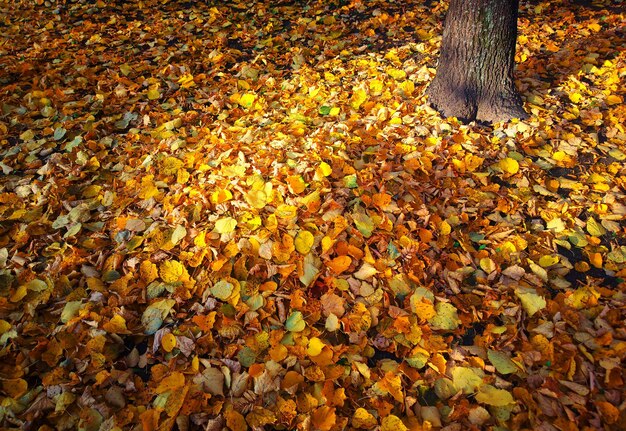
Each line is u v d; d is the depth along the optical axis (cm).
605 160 343
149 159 342
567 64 444
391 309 246
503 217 306
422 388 221
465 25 360
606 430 199
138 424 204
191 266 266
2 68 460
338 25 559
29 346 232
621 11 546
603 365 219
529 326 243
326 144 339
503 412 208
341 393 212
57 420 206
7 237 290
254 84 451
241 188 299
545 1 589
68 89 430
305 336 236
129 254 275
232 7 614
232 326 237
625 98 395
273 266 259
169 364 224
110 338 234
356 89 421
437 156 334
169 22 567
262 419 203
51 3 607
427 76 440
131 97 431
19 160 352
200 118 400
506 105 379
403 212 294
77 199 320
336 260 262
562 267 275
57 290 255
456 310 247
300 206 290
